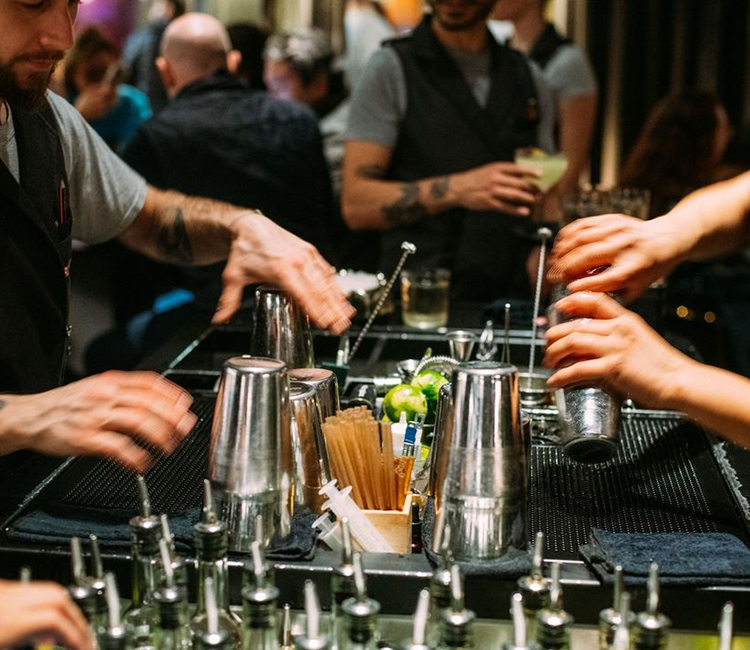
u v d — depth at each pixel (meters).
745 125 5.71
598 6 5.86
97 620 1.15
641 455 1.69
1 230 1.67
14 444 1.32
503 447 1.28
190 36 3.57
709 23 5.79
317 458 1.44
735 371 3.86
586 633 1.26
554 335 1.42
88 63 4.61
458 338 2.01
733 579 1.26
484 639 1.27
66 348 1.85
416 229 3.28
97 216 2.03
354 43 4.93
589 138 4.11
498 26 5.21
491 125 3.32
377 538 1.35
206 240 2.00
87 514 1.42
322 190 3.70
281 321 1.73
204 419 1.82
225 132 3.47
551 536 1.41
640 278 1.68
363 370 2.25
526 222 3.20
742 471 1.62
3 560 1.32
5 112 1.71
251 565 1.20
